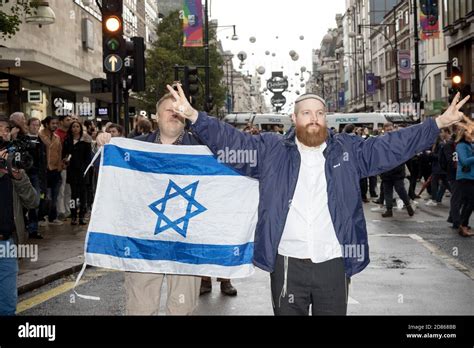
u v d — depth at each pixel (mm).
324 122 3881
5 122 5301
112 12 11359
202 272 4684
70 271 8672
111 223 4777
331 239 3869
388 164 3959
